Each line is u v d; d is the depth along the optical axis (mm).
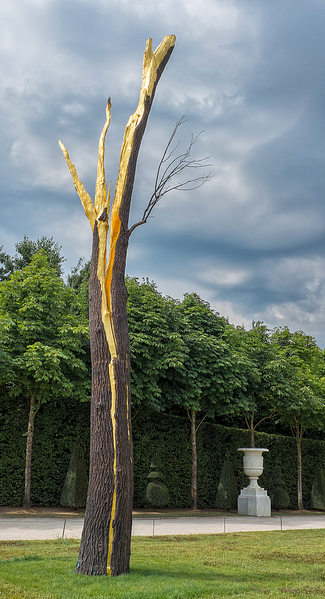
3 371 17344
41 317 19250
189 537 12758
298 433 26906
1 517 16781
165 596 6312
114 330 8305
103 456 7871
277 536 13641
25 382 18156
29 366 17594
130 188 8883
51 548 10164
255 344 25500
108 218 8836
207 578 7613
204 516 20219
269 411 26141
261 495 21484
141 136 9133
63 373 19078
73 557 8992
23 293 19469
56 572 7574
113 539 7598
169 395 21500
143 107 9211
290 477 27281
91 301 8523
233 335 24266
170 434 23141
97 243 8695
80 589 6566
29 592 6438
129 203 8883
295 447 27828
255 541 12375
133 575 7461
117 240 8641
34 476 19906
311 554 10453
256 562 9328
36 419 20234
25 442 19859
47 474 20125
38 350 17828
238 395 23469
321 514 25016
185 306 24766
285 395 24016
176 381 21859
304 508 27391
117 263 8594
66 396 18750
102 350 8242
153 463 21609
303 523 18891
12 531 13469
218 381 21656
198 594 6496
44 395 18891
